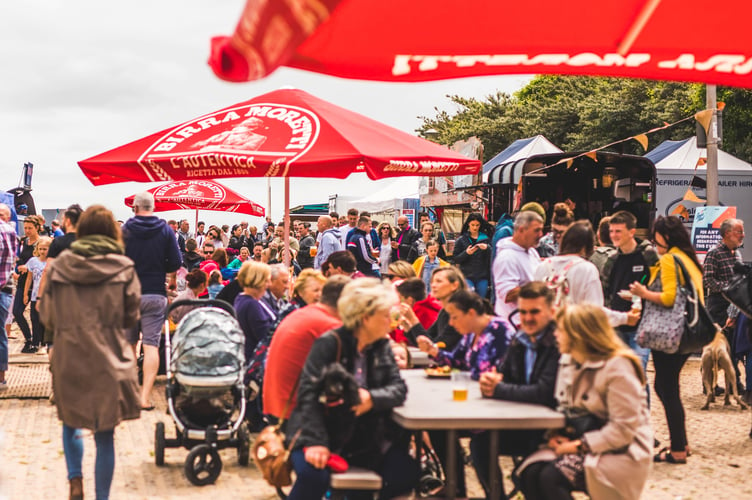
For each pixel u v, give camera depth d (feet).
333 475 14.23
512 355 16.40
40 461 23.38
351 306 14.83
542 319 15.84
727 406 32.40
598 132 114.93
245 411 23.80
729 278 32.35
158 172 24.77
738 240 32.35
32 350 46.06
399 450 15.64
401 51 9.16
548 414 14.66
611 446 13.97
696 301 22.79
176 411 22.70
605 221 26.12
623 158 53.01
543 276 22.06
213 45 7.36
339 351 14.85
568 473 14.28
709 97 48.32
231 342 22.49
